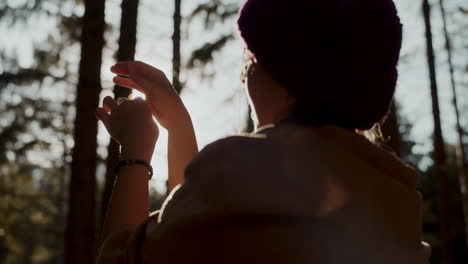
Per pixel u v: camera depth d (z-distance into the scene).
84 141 7.64
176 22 7.13
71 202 7.63
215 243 0.65
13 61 12.51
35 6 11.77
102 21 7.82
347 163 0.69
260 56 0.76
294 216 0.64
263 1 0.77
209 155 0.69
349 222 0.66
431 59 12.81
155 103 1.03
